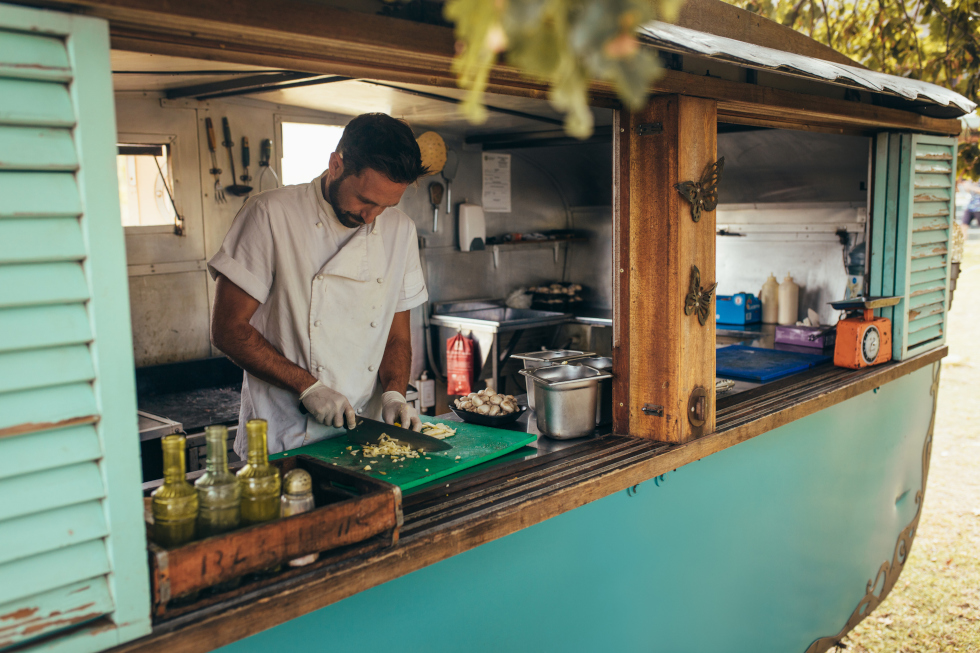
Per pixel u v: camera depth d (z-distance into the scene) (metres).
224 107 3.81
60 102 1.10
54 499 1.12
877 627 3.96
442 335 4.91
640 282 2.28
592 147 4.94
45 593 1.13
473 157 5.01
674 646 2.60
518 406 2.50
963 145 5.40
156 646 1.20
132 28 1.23
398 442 2.10
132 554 1.19
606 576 2.27
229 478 1.35
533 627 2.06
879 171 3.43
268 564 1.32
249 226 2.14
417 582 1.74
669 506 2.46
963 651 3.71
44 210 1.08
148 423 2.93
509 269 5.38
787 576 3.17
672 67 2.10
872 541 3.81
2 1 1.04
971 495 5.70
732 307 4.63
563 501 1.90
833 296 4.33
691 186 2.14
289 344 2.24
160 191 3.73
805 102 2.63
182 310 3.82
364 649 1.65
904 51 5.85
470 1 0.61
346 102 3.74
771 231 4.58
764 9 6.44
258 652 1.46
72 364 1.13
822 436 3.22
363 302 2.29
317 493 1.66
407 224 2.47
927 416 4.19
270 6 1.28
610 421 2.55
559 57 0.59
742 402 2.79
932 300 3.74
